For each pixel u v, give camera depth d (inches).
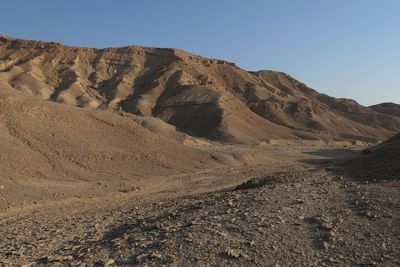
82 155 1385.3
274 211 456.1
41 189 1069.8
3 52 5851.4
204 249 365.1
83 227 592.1
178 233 416.5
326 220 413.1
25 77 5083.7
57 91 5103.3
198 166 1686.8
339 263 327.0
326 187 597.3
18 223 694.5
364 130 5856.3
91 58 6063.0
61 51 5959.6
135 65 5994.1
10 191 1010.7
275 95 6048.2
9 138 1304.1
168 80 5541.3
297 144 4148.6
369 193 533.3
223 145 3403.1
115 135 1616.6
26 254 453.7
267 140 4028.1
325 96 7618.1
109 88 5457.7
